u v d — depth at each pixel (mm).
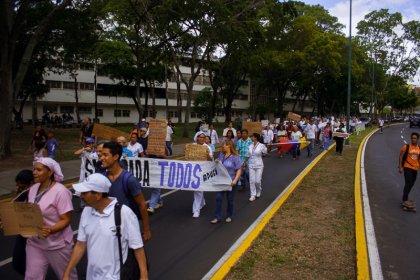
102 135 9906
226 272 5348
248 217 8500
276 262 5781
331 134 30984
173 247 6551
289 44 46438
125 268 3336
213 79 46469
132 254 3416
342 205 9336
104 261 3279
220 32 23000
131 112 61156
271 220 7984
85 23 24734
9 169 13750
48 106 52281
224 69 44156
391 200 10273
